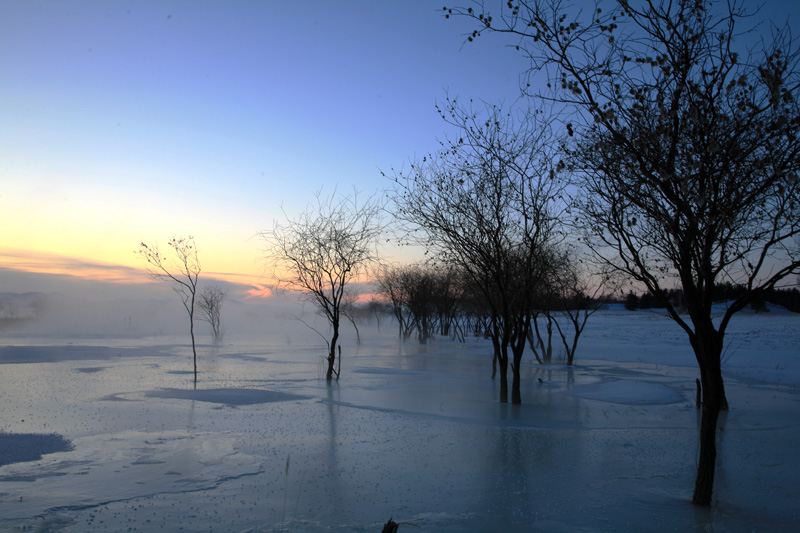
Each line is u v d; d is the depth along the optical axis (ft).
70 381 57.36
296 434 31.99
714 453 20.06
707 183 19.54
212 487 21.77
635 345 120.47
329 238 64.18
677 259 21.62
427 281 133.69
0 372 65.77
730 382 62.80
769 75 17.71
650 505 20.02
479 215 45.29
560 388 56.34
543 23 20.38
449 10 20.83
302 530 17.12
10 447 28.17
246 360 86.84
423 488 21.89
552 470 24.85
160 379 60.08
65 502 19.85
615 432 33.76
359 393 50.65
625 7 19.42
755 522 18.28
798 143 18.17
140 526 17.47
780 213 19.67
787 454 28.68
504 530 17.30
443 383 59.16
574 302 86.43
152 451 27.55
